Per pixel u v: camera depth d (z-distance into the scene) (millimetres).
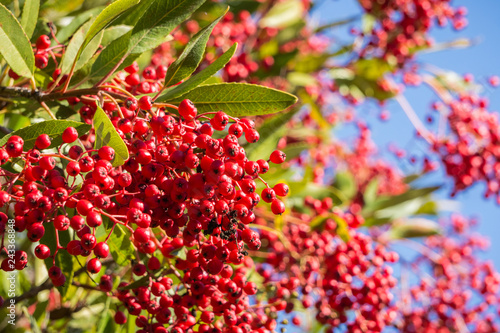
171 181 531
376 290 731
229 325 575
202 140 528
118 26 640
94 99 577
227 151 529
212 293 566
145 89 605
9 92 583
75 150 537
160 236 625
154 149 538
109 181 525
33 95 581
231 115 582
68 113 624
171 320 597
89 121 597
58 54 633
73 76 611
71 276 599
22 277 757
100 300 757
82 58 597
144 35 603
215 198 539
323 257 754
